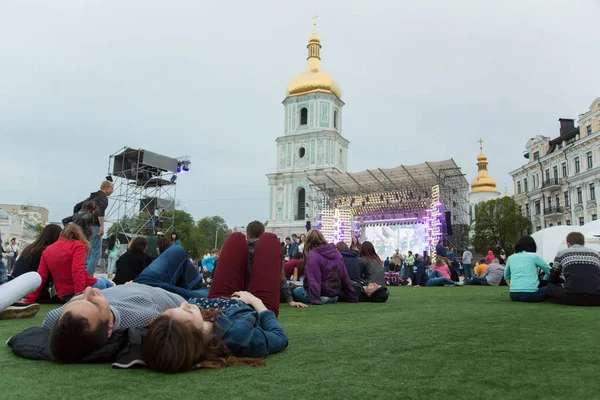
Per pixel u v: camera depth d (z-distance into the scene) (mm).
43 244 6738
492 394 2150
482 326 4574
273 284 3957
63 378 2371
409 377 2469
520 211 48375
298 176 49469
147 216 27375
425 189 36031
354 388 2244
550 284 7555
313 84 51188
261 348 2869
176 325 2486
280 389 2213
